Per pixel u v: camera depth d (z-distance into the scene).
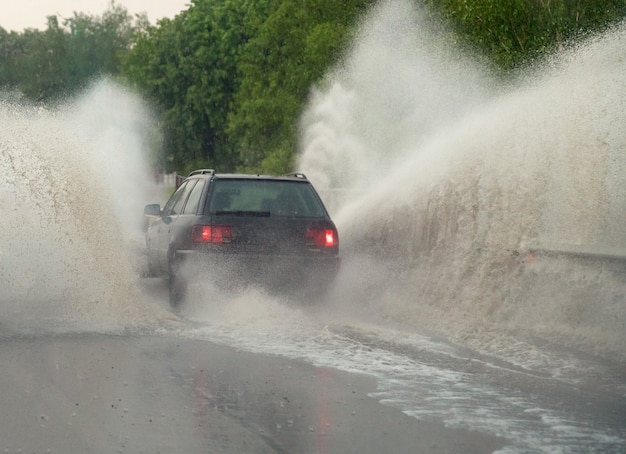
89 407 12.30
